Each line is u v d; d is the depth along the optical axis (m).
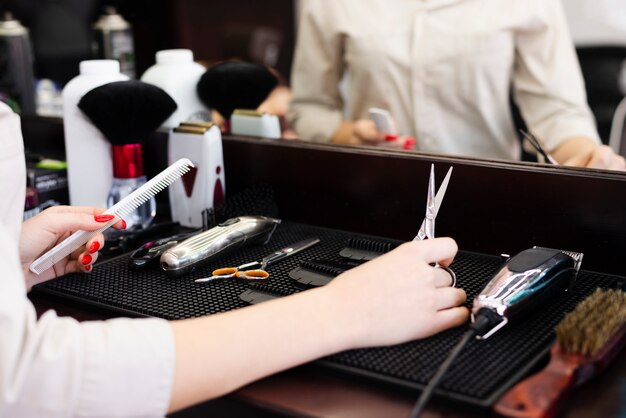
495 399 0.52
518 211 0.82
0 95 1.32
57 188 1.08
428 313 0.60
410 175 0.89
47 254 0.74
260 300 0.70
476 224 0.85
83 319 0.70
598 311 0.60
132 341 0.52
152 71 1.07
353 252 0.83
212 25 1.79
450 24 1.25
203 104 1.09
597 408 0.52
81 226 0.75
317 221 0.97
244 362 0.54
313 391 0.56
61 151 1.18
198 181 0.97
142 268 0.80
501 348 0.59
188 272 0.78
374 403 0.54
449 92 1.26
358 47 1.31
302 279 0.74
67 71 1.48
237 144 1.01
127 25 1.37
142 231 0.94
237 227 0.84
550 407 0.49
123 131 0.94
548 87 1.22
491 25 1.22
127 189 0.98
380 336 0.58
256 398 0.55
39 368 0.50
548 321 0.65
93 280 0.77
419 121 1.29
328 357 0.58
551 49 1.23
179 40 1.64
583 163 1.01
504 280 0.65
